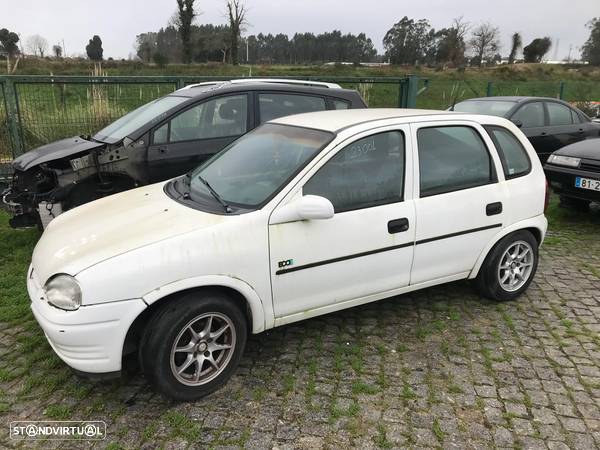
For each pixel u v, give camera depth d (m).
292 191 3.23
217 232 3.00
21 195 5.55
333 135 3.48
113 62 32.38
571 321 4.10
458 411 3.00
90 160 5.39
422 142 3.78
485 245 4.12
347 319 4.10
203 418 2.94
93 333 2.74
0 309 4.21
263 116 6.20
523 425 2.89
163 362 2.90
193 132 5.86
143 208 3.46
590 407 3.05
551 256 5.60
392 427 2.87
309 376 3.34
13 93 7.64
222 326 3.14
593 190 6.33
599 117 15.80
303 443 2.74
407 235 3.65
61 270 2.82
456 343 3.75
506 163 4.20
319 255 3.32
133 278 2.77
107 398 3.13
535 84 24.47
